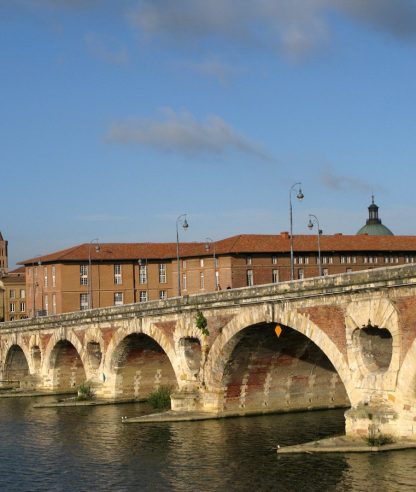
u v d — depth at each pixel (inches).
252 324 2423.7
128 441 2400.3
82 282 5940.0
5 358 4557.1
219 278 5561.0
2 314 7691.9
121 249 6117.1
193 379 2753.4
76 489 1913.1
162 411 3009.4
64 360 3971.5
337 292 2096.5
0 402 3695.9
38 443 2488.9
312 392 2800.2
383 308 1974.7
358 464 1884.8
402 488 1701.5
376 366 2075.5
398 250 5733.3
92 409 3191.4
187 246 6220.5
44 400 3676.2
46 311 6072.8
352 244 5689.0
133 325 3115.2
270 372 2691.9
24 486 1966.0
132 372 3348.9
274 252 5502.0
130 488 1889.8
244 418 2664.9
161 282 6107.3
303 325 2231.8
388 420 1962.4
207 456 2142.0
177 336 2817.4
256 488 1813.5
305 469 1908.2
